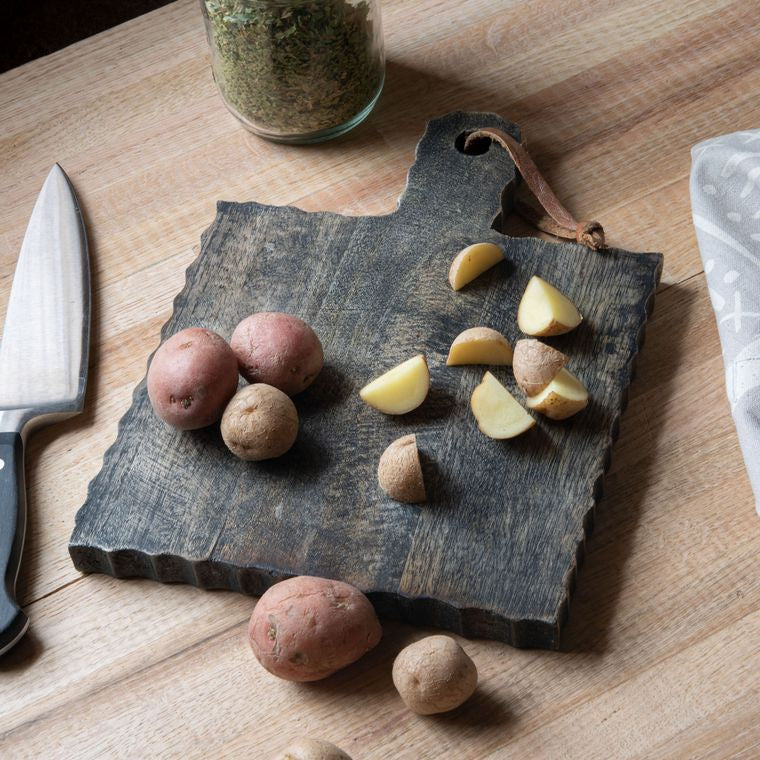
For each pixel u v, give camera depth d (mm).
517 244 1104
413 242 1114
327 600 932
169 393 1005
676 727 931
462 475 1009
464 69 1229
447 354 1063
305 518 1003
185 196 1180
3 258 1161
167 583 1012
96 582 1014
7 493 1024
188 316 1094
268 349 1022
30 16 1581
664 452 1029
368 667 967
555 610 954
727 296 1048
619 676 952
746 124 1172
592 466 1006
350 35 1129
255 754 944
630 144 1174
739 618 962
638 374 1062
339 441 1031
